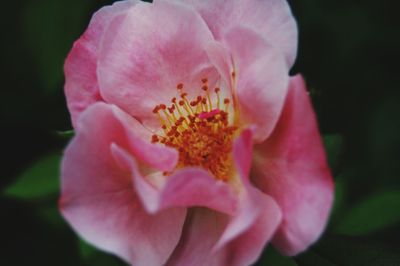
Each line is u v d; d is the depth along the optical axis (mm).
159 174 310
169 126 323
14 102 433
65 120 432
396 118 448
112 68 313
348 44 432
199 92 323
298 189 286
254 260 284
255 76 294
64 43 392
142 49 315
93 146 292
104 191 293
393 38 434
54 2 393
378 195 371
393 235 449
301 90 281
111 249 289
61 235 415
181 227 304
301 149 283
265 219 288
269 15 302
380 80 446
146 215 300
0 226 441
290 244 284
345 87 445
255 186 298
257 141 296
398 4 434
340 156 316
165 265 302
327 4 429
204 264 299
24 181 374
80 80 311
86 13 395
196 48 316
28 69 430
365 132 451
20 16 428
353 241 313
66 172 286
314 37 430
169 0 311
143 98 319
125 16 313
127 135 296
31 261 430
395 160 449
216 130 319
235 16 309
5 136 447
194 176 281
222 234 301
